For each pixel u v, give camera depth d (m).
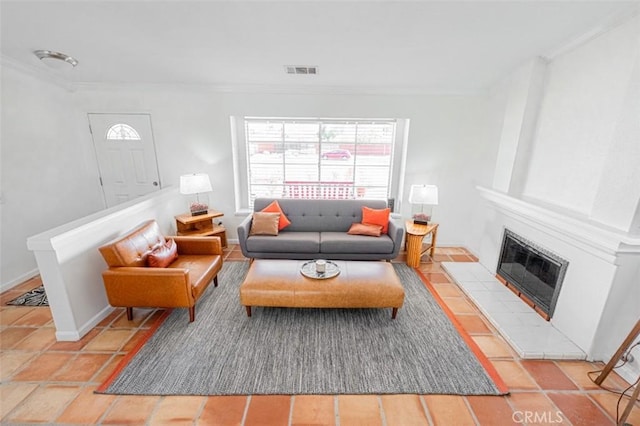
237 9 1.93
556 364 2.01
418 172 3.99
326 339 2.23
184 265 2.68
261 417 1.60
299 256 3.32
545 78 2.70
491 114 3.56
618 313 1.93
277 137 4.09
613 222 1.89
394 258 3.44
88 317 2.31
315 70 3.09
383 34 2.27
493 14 1.96
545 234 2.51
